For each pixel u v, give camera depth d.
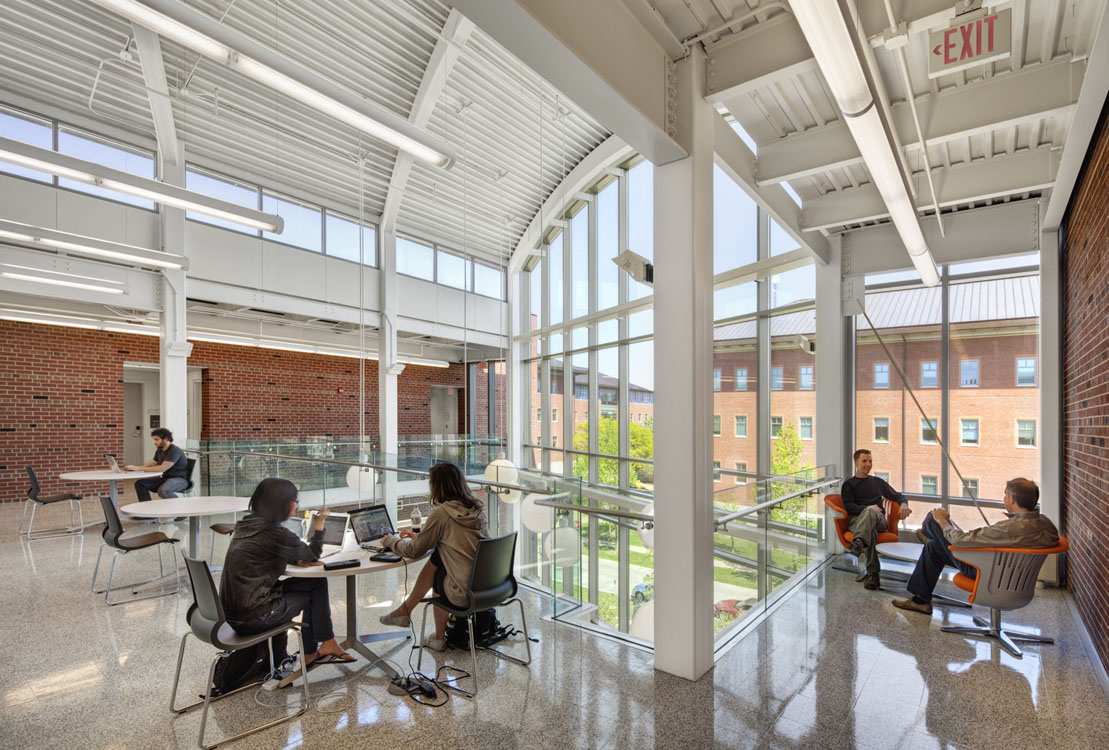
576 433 11.12
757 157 4.52
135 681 3.18
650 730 2.68
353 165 9.62
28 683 3.16
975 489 5.75
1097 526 3.64
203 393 11.60
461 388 16.03
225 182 9.12
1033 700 3.00
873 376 6.38
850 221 5.25
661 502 3.37
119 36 6.78
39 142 7.53
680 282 3.34
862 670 3.35
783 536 4.78
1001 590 3.63
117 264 8.12
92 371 10.14
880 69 3.45
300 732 2.67
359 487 6.80
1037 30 3.06
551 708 2.88
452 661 3.45
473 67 8.03
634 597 5.67
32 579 5.09
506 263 13.65
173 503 4.77
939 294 6.00
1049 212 4.66
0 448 9.17
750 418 7.15
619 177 9.58
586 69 2.58
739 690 3.09
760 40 3.20
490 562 3.19
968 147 4.38
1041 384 5.15
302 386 12.89
